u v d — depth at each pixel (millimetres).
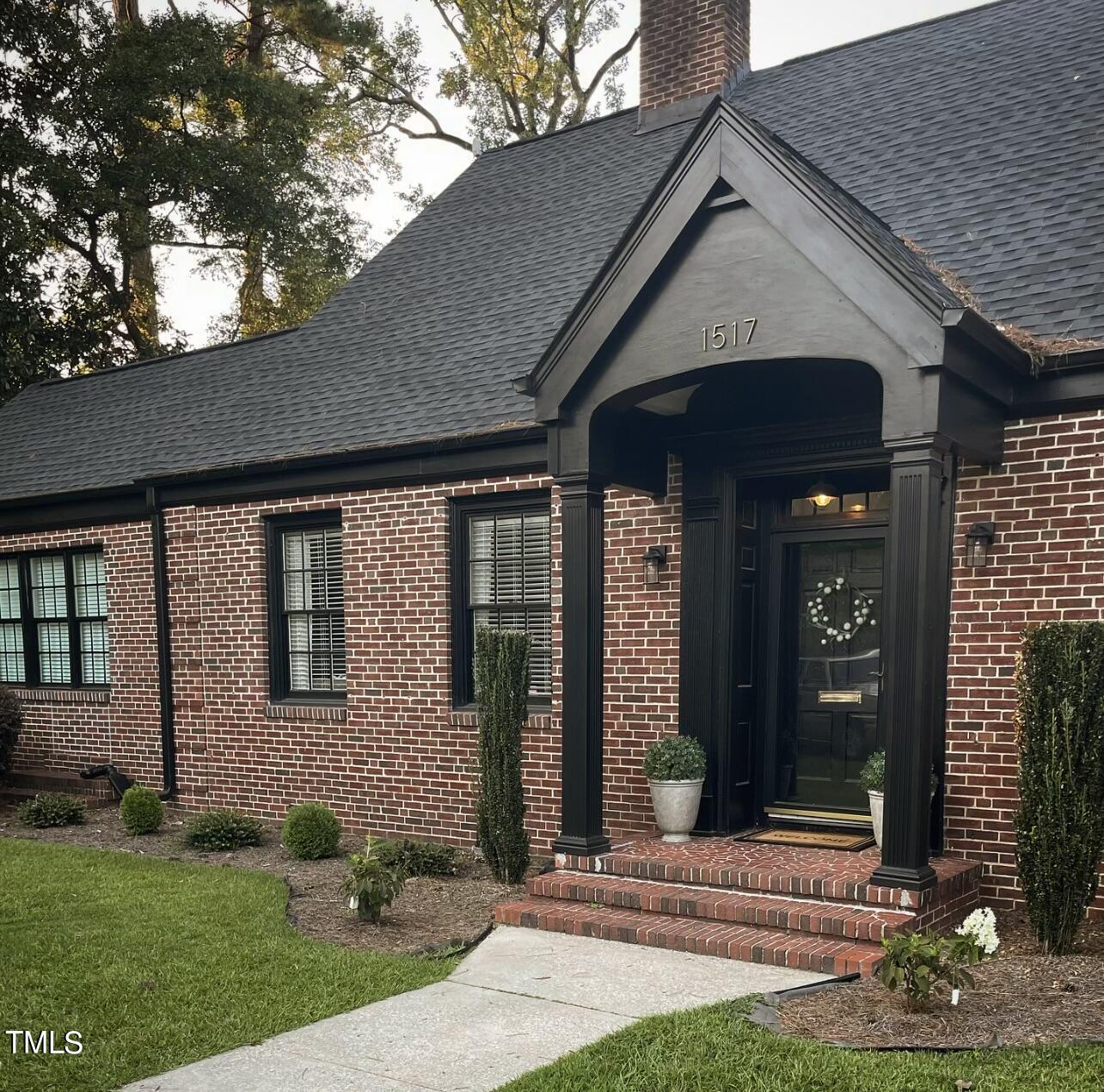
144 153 21891
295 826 8477
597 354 6617
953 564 6660
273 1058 4312
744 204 6180
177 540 11031
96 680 12234
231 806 10688
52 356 22219
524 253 11141
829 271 5820
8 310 19828
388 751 9492
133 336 24031
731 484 7590
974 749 6547
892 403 5668
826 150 9328
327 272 25500
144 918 6539
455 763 9055
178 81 21828
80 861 8398
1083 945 5664
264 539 10406
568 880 6555
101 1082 4090
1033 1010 4633
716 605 7555
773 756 7773
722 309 6238
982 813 6504
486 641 7547
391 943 6020
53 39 20875
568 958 5598
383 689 9516
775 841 7184
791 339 6004
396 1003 4949
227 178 22609
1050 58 9141
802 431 7234
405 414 9523
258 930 6234
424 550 9242
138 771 11539
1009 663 6453
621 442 7234
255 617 10453
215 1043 4477
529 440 8469
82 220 22625
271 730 10336
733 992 4961
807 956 5254
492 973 5359
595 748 6840
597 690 6855
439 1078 4086
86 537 11961
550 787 8500
